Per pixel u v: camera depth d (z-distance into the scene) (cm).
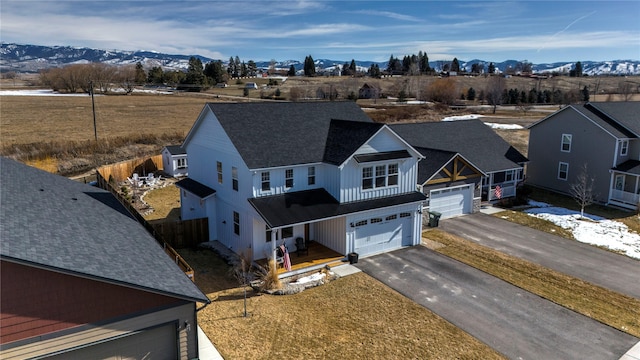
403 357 1313
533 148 3634
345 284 1812
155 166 4022
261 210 1844
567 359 1317
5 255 927
